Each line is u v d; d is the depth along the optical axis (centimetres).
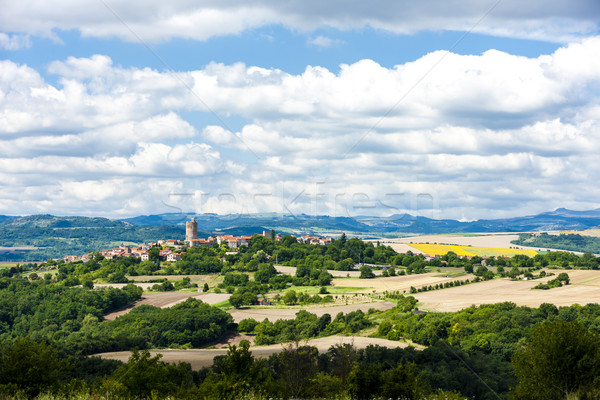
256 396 2769
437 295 14525
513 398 2728
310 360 3566
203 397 2752
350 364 3622
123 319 13062
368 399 2977
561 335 2650
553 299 12838
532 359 2686
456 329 8381
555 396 2559
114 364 6028
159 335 11538
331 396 3069
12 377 2748
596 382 2480
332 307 13738
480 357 6569
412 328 8725
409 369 3097
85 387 2891
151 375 2956
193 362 7112
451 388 5019
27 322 13912
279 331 11850
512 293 14425
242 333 12319
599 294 13662
